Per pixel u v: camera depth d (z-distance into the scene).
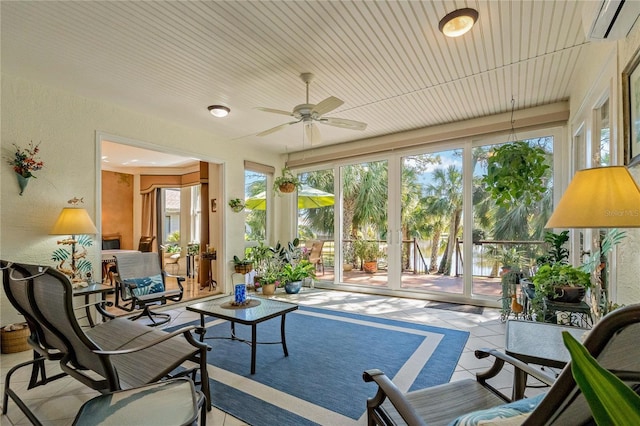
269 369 2.47
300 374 2.39
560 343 1.65
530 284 2.96
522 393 1.40
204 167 5.68
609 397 0.47
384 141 5.13
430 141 4.64
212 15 2.18
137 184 7.68
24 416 1.89
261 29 2.34
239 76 3.08
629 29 1.76
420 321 3.69
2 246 3.00
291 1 2.04
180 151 4.55
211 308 2.79
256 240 5.91
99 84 3.24
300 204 6.27
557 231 3.83
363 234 5.47
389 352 2.79
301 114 2.99
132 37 2.43
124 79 3.13
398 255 5.06
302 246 6.19
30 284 1.61
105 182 7.27
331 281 5.79
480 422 0.85
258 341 3.06
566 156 3.77
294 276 5.36
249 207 5.82
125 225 7.54
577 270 2.43
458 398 1.39
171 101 3.70
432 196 4.79
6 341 2.79
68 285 1.43
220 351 2.83
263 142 5.54
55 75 3.04
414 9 2.13
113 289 3.25
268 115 4.15
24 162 3.05
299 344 2.99
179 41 2.48
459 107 3.94
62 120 3.37
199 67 2.90
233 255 5.37
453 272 4.62
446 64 2.87
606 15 1.65
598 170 1.59
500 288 4.25
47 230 3.25
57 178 3.33
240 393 2.12
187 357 1.86
